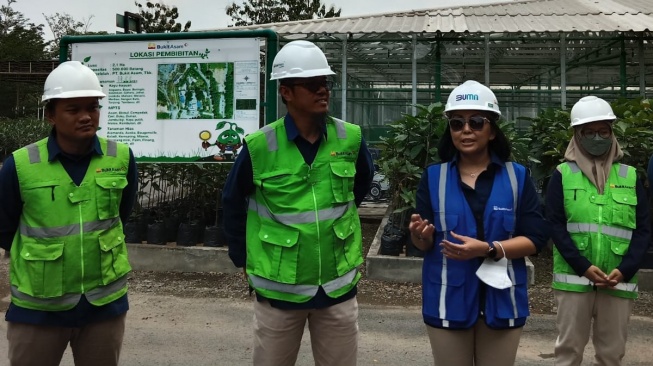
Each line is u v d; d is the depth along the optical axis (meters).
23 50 47.69
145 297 5.75
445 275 2.56
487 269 2.48
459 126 2.59
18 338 2.55
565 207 3.29
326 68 2.54
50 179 2.54
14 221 2.60
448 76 17.64
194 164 7.22
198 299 5.70
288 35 11.77
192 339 4.58
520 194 2.61
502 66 15.90
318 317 2.65
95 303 2.60
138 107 6.71
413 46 12.05
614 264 3.16
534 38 12.12
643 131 6.15
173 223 7.39
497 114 2.62
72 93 2.49
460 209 2.58
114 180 2.68
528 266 6.09
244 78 6.49
